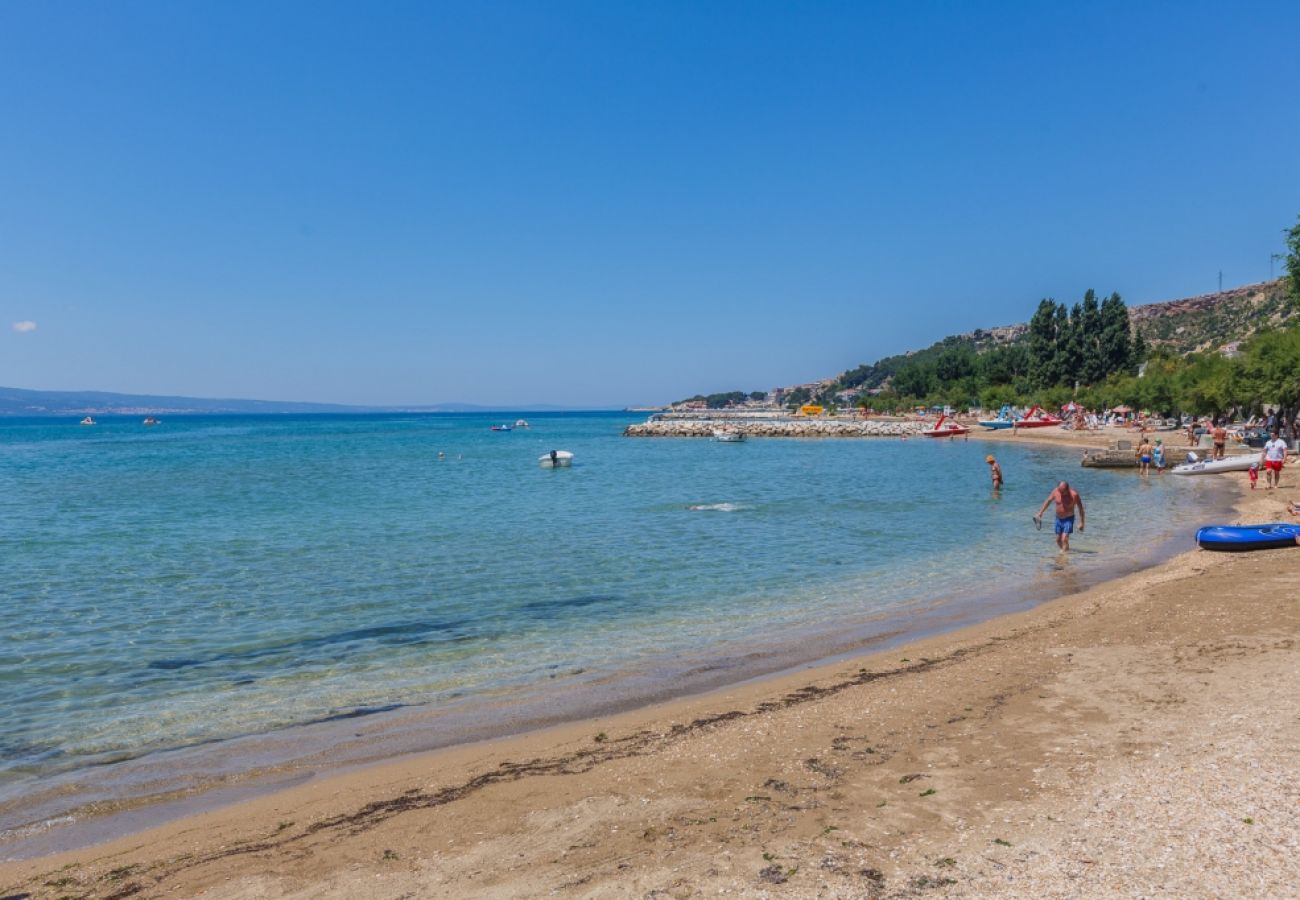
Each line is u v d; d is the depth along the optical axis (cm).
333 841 655
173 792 776
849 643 1289
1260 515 2505
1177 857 541
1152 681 960
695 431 11038
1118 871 529
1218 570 1658
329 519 2845
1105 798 643
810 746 813
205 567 1956
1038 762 732
